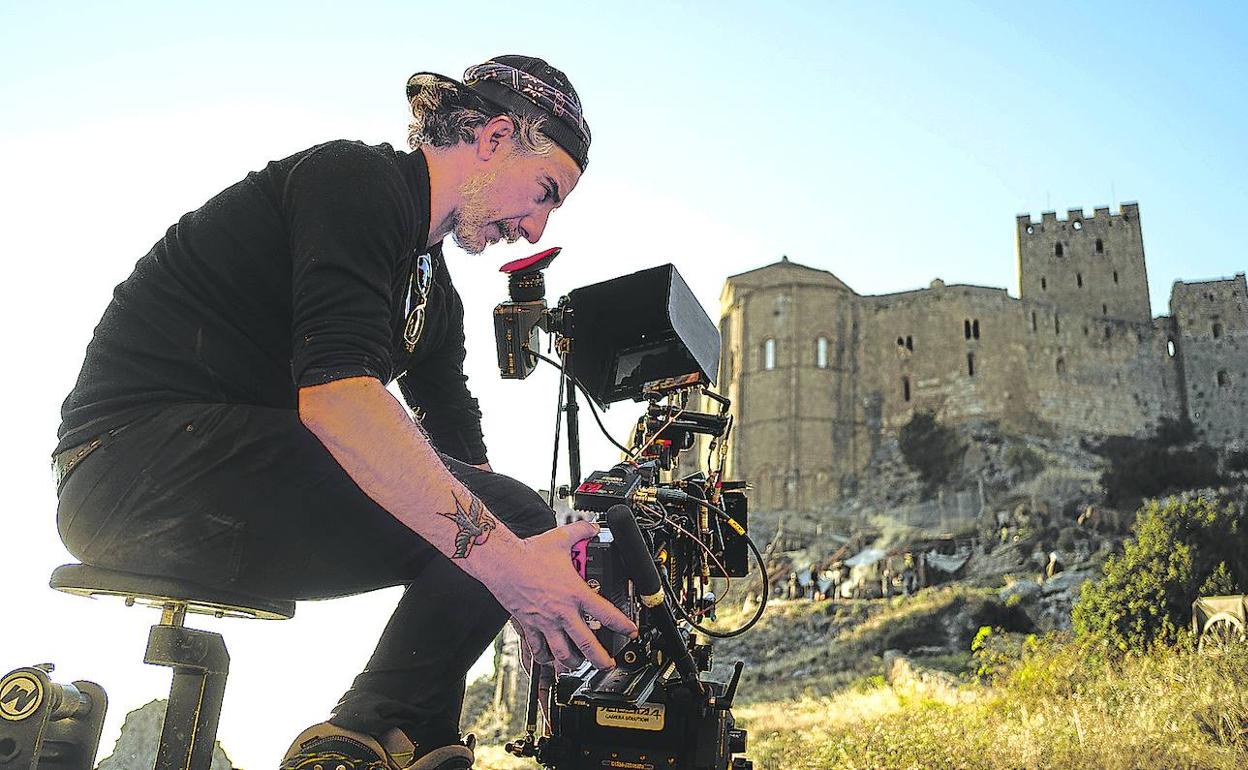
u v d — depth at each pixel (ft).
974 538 187.32
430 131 5.48
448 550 4.63
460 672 5.04
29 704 4.72
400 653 4.87
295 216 4.86
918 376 242.99
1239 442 230.27
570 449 7.64
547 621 4.84
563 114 5.58
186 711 5.09
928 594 148.66
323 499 4.88
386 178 4.99
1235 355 238.68
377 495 4.52
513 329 7.28
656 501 5.65
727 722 5.80
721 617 161.58
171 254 5.14
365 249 4.79
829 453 238.48
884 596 166.50
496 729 83.97
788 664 126.52
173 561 4.83
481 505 4.72
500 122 5.47
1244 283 243.81
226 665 5.33
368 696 4.70
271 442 4.76
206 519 4.77
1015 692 50.03
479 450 7.55
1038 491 208.33
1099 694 40.91
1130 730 31.22
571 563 4.98
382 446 4.46
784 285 250.78
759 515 232.53
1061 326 246.47
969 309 243.60
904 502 224.33
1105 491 203.72
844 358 247.09
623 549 4.74
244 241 5.03
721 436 7.52
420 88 5.49
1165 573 83.41
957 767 32.89
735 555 7.14
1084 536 173.27
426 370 7.16
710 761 4.97
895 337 248.52
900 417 242.37
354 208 4.81
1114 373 243.60
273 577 4.97
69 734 5.05
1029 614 130.82
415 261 5.53
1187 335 243.40
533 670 5.78
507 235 5.81
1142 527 90.84
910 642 125.18
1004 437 227.20
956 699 65.26
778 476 237.45
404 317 5.67
